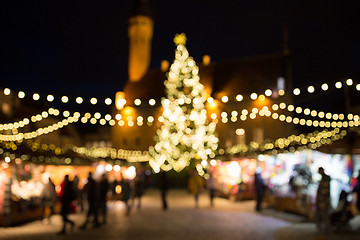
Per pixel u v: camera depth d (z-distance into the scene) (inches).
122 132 1678.2
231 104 1417.3
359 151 550.6
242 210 658.8
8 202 481.1
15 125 637.3
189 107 1268.5
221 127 1400.1
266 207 684.1
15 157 611.8
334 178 563.8
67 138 1915.6
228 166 852.0
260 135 1362.0
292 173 576.7
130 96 1775.3
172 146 1243.2
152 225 485.1
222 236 401.4
